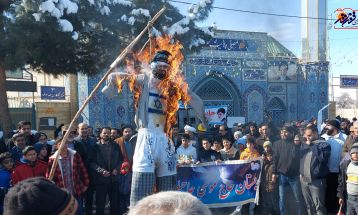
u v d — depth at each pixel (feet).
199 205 4.25
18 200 4.75
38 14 31.53
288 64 75.72
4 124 37.78
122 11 37.19
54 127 57.67
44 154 23.53
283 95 75.77
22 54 31.71
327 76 77.00
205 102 70.13
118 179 24.73
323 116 76.38
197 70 68.49
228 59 70.85
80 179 22.09
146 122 12.94
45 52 33.73
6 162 21.07
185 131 28.55
